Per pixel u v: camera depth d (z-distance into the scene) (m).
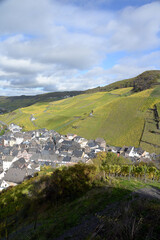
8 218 24.92
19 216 23.94
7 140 110.50
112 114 129.75
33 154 74.00
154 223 10.27
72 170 25.42
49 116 167.50
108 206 16.11
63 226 14.32
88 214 15.27
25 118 178.12
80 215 15.48
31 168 62.25
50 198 23.98
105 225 11.24
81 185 23.25
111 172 33.34
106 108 144.12
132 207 14.27
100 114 135.12
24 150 79.12
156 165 57.19
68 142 96.31
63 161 68.25
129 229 9.08
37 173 53.38
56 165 65.38
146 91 158.88
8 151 82.56
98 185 23.81
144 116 113.50
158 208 13.01
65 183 23.72
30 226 18.25
